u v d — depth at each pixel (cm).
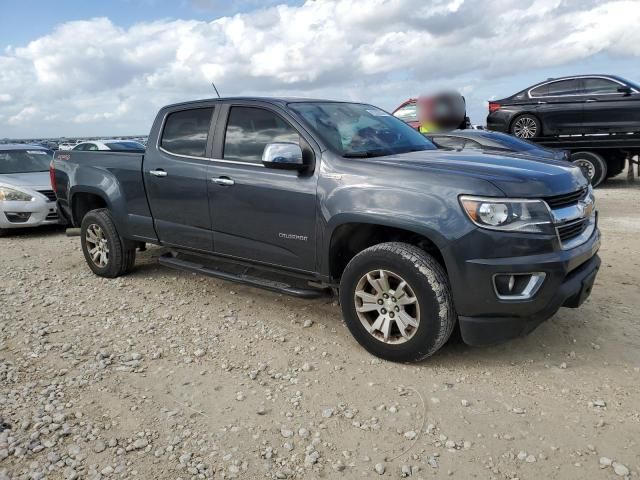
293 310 491
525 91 1243
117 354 410
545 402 324
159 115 531
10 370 386
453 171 356
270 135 441
